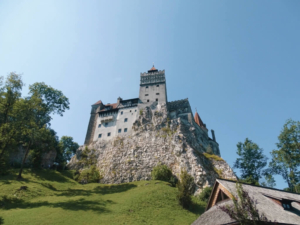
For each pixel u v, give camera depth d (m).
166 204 40.97
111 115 84.81
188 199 42.12
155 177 56.22
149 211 37.25
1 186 42.25
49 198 40.91
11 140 40.78
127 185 54.44
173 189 48.34
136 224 31.77
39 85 59.59
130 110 83.88
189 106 85.75
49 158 69.31
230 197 23.17
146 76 94.38
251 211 15.82
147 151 66.88
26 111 42.31
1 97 38.56
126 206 37.97
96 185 56.28
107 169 64.75
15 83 40.22
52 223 28.73
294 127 48.06
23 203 36.97
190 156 58.75
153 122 75.88
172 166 60.91
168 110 85.62
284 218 19.45
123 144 71.94
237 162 59.94
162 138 69.38
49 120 60.91
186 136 69.06
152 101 84.56
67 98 62.94
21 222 28.17
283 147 48.78
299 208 22.88
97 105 92.25
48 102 59.28
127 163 64.50
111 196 45.06
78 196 43.69
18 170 55.78
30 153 64.00
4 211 32.62
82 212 33.91
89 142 79.25
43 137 52.19
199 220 24.50
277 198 22.48
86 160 71.44
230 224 18.94
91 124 85.19
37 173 57.22
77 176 62.69
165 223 33.78
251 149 59.25
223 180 26.17
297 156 46.28
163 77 91.81
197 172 53.94
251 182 50.97
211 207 26.12
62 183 54.25
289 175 47.06
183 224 34.16
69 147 90.56
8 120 40.56
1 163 46.34
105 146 74.88
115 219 32.50
